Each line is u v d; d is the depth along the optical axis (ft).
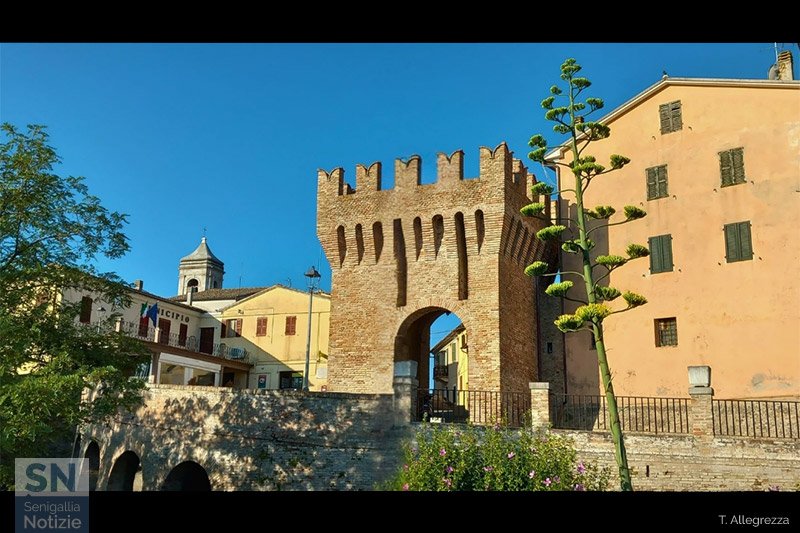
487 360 108.99
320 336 189.47
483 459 61.62
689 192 106.93
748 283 99.45
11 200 79.56
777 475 71.87
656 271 106.83
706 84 108.27
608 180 115.14
